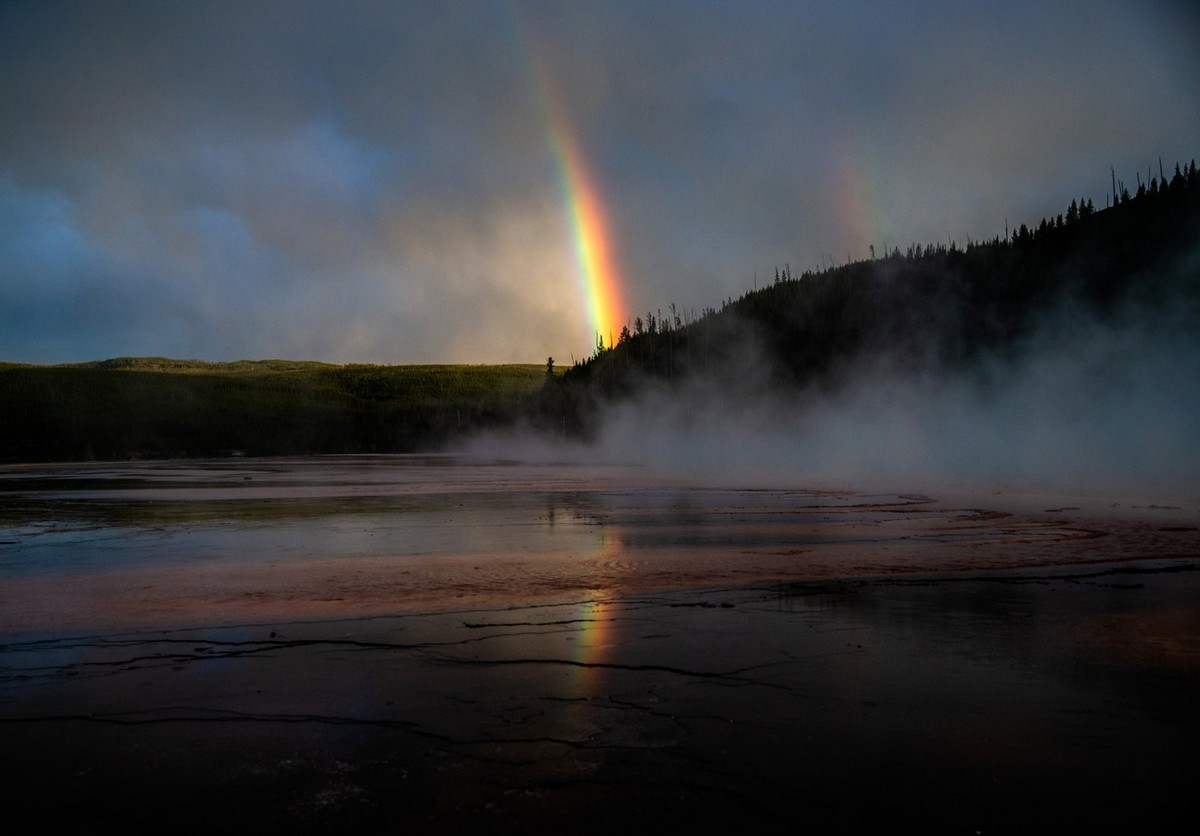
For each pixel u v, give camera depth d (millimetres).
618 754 4680
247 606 8734
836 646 7043
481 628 7723
